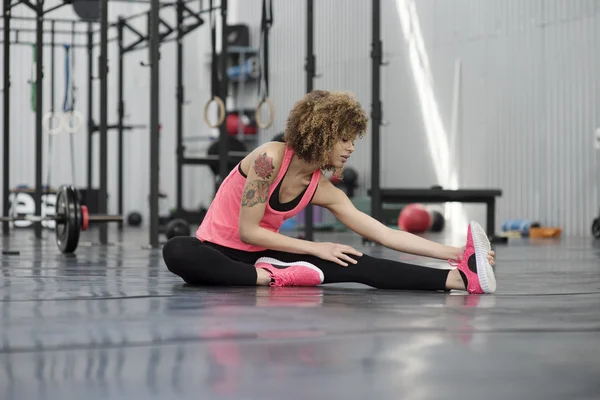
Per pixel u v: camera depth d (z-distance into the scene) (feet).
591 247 26.63
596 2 38.96
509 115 43.29
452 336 6.39
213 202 11.29
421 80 48.14
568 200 40.42
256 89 59.36
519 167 42.86
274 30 57.47
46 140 62.39
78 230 20.38
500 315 7.74
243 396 4.39
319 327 6.84
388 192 29.58
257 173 10.25
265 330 6.67
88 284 11.34
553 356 5.56
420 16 48.16
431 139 47.75
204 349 5.77
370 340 6.17
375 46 25.35
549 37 41.22
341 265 10.46
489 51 44.32
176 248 10.67
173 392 4.48
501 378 4.86
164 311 7.95
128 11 63.77
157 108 23.76
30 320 7.30
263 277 10.63
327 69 53.83
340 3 52.70
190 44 63.93
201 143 63.26
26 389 4.57
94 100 63.52
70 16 62.18
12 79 61.16
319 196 10.71
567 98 40.45
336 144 10.01
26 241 30.25
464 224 45.96
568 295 9.94
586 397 4.41
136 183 65.41
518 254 21.77
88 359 5.42
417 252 10.42
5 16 33.78
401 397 4.37
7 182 34.65
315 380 4.77
